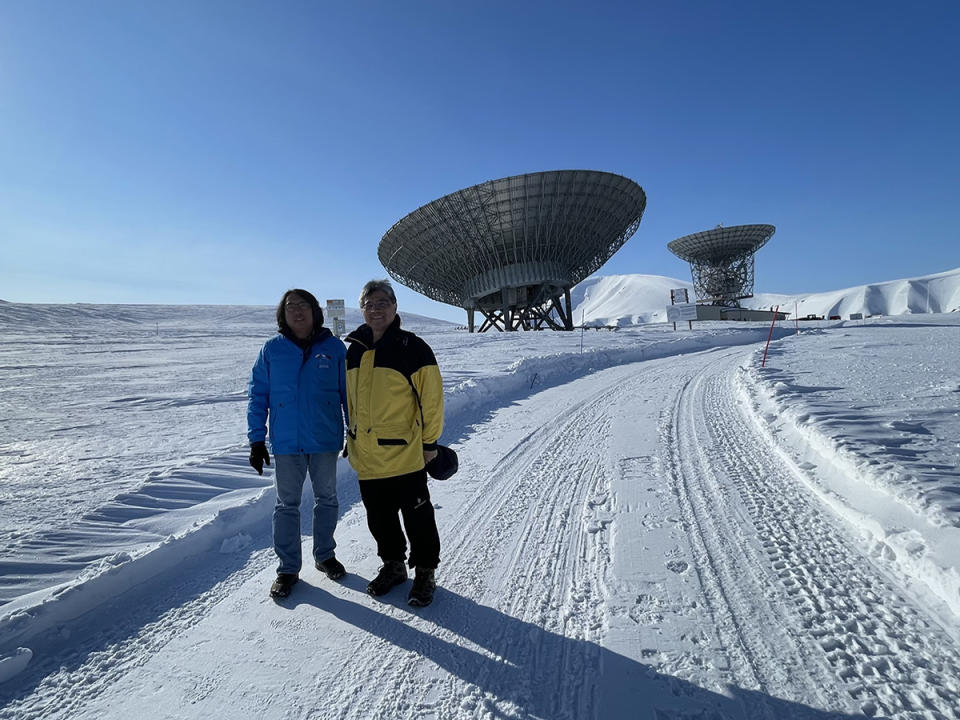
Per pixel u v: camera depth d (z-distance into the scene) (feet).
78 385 39.06
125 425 23.34
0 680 6.59
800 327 88.58
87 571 8.80
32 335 111.34
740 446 16.60
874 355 31.55
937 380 20.04
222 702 6.12
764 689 5.90
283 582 8.64
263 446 8.88
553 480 14.34
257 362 9.20
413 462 8.07
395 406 7.97
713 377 33.86
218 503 12.25
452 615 7.83
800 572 8.45
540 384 35.19
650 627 7.26
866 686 5.82
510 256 116.06
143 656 7.08
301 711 5.92
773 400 19.53
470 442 19.42
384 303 8.13
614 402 26.63
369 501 8.49
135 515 11.61
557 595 8.30
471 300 126.62
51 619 7.68
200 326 151.43
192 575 9.50
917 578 7.82
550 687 6.14
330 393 9.05
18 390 36.17
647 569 8.95
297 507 9.12
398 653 6.94
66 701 6.22
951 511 8.29
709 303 170.30
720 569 8.78
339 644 7.19
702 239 167.63
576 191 106.11
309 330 9.21
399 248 118.93
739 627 7.13
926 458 10.88
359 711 5.88
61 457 17.29
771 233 162.09
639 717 5.56
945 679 5.81
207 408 28.17
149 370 50.31
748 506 11.48
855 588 7.84
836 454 12.08
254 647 7.20
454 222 110.01
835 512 10.64
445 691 6.15
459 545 10.41
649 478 13.98
